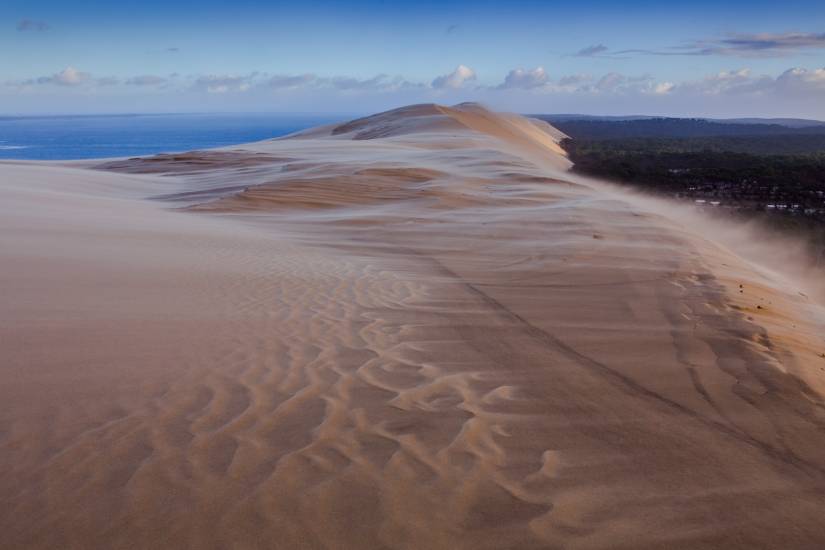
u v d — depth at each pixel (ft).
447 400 14.03
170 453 11.35
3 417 12.51
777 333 18.57
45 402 13.26
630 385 14.98
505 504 10.08
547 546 9.13
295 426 12.55
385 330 19.47
